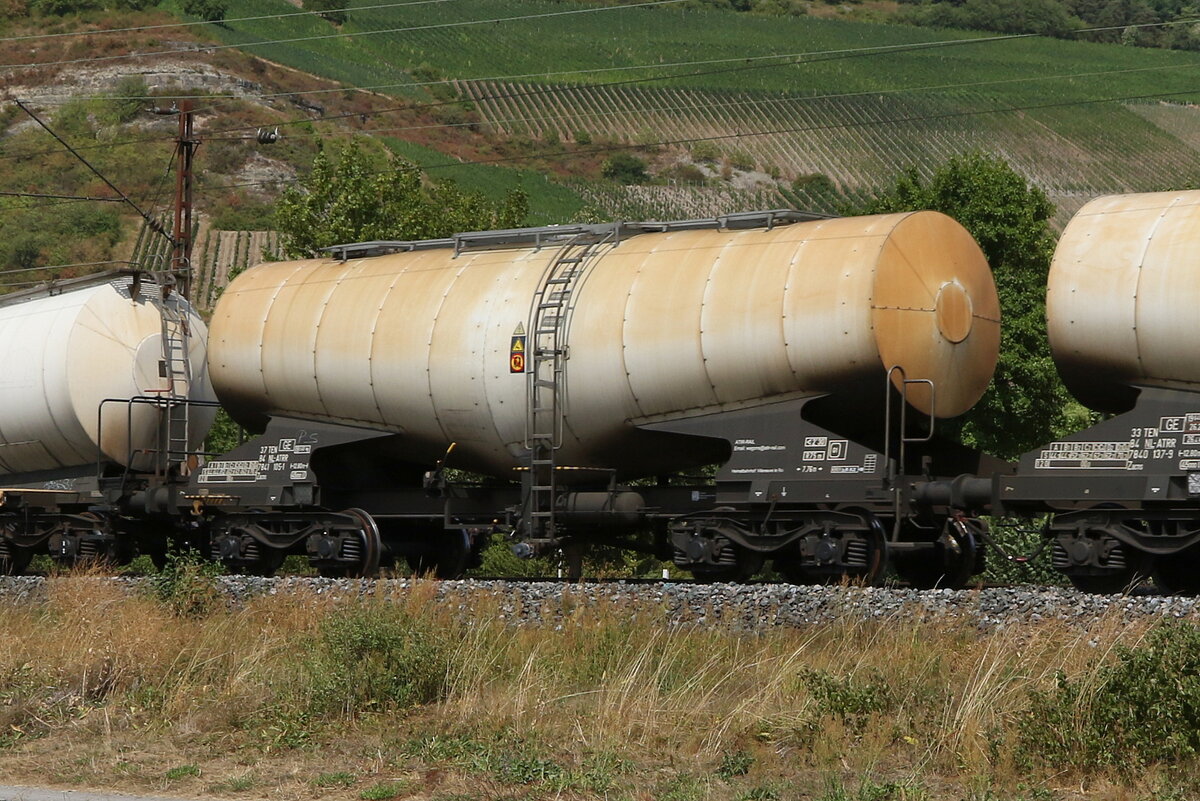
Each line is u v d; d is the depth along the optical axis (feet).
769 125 393.09
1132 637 47.24
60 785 42.14
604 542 77.71
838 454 64.75
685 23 543.80
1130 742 39.37
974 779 38.93
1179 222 59.98
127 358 90.38
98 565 84.89
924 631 52.49
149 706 50.98
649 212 344.49
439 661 51.44
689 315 68.08
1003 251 121.60
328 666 51.26
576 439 72.49
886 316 64.23
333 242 137.59
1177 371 59.47
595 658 52.34
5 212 328.49
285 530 81.51
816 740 42.32
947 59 470.80
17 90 403.54
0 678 54.75
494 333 73.77
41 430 90.48
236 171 354.13
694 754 42.73
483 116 422.82
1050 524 62.75
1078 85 419.95
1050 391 117.08
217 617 62.75
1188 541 58.39
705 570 68.13
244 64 416.05
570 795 38.91
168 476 89.71
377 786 40.40
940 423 68.90
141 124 376.68
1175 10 584.81
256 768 43.27
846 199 326.65
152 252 305.73
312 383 79.97
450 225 140.15
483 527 76.38
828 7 616.39
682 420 69.31
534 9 552.00
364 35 492.54
